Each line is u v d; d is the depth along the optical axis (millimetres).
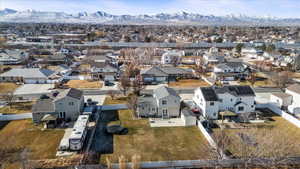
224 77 62125
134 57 89062
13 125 34781
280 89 54062
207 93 38781
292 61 78250
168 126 35094
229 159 25047
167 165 24953
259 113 39500
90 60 80812
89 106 41875
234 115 36969
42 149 28219
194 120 35375
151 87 55656
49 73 61312
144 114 38656
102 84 57625
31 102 44688
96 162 25672
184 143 30047
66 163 25328
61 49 101250
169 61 83688
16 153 27297
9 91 47938
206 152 27500
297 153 27016
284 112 38469
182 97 47844
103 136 31875
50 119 34125
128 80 54594
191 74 65125
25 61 81000
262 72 68062
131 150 28344
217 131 33188
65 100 35906
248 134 30688
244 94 39781
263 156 25453
